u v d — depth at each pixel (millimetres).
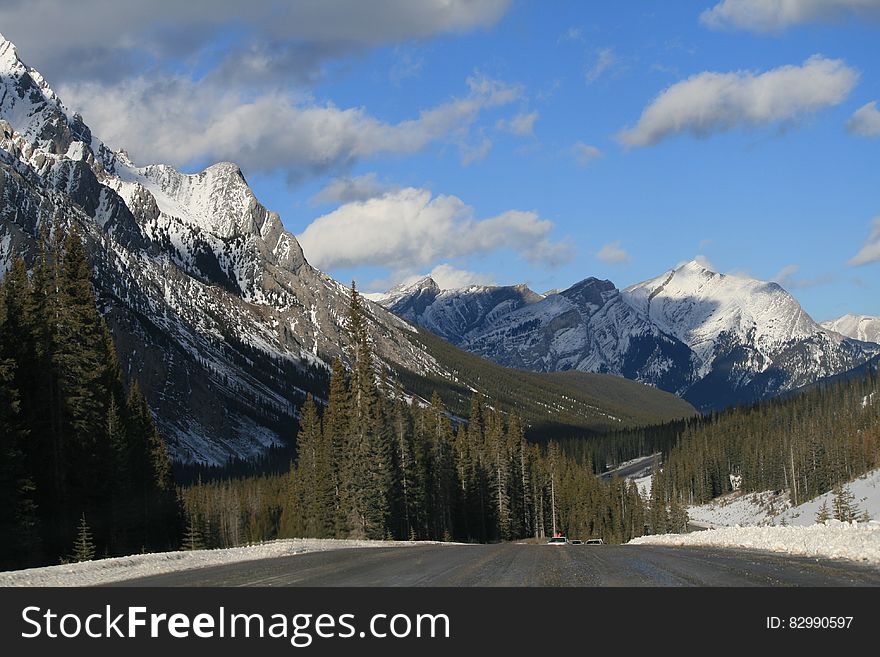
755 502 170500
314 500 89000
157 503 69812
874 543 25812
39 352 52219
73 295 55906
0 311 50875
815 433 155000
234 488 144000
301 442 96438
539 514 140500
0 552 44781
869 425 144500
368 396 80750
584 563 26484
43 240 56594
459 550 37844
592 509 149375
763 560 25734
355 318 85500
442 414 109375
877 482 114250
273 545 40156
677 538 49625
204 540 79875
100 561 28359
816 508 120812
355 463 79438
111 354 70250
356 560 29969
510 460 129750
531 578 21875
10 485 45375
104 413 60062
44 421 52031
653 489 174500
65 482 53156
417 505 89875
